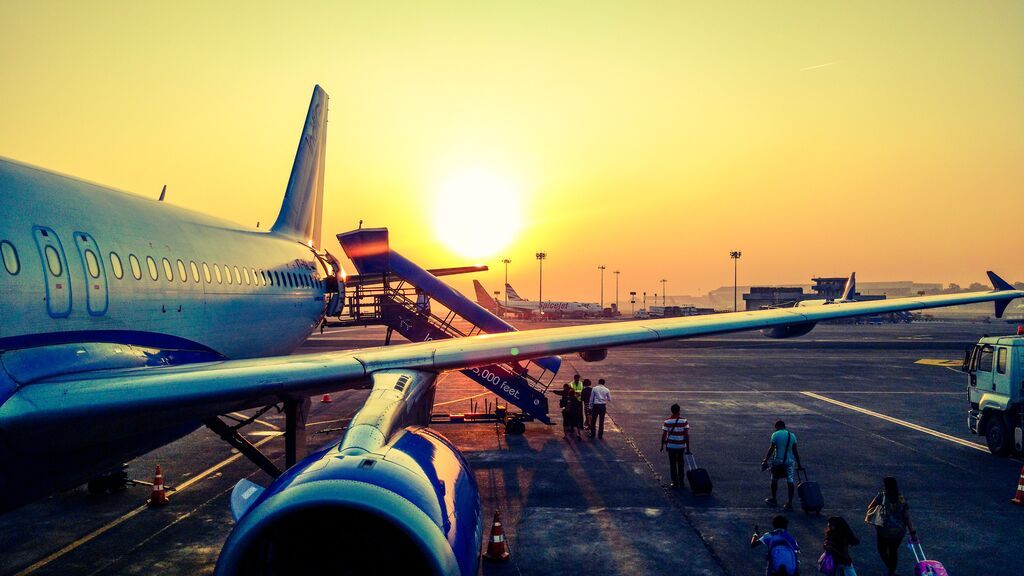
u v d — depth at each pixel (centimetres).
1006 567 1056
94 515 1282
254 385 730
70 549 1107
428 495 546
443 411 2573
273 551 564
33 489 705
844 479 1566
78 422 629
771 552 884
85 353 766
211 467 1658
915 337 7556
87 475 812
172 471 1619
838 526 881
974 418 1878
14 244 707
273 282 1514
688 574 1027
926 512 1327
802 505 1275
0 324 662
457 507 577
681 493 1453
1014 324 13825
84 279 804
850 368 4028
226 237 1353
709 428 2178
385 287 2377
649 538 1179
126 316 889
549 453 1820
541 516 1297
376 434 600
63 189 866
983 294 1332
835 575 877
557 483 1525
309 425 2228
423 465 595
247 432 2100
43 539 1153
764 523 1258
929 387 3195
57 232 787
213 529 1206
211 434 2042
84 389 641
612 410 2519
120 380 666
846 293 9981
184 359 1045
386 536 618
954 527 1239
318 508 501
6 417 586
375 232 2228
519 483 1525
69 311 767
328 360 802
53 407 609
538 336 955
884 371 3866
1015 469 1662
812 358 4712
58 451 672
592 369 3991
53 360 708
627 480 1551
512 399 2089
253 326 1364
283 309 1562
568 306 15638
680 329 1012
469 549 555
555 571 1037
